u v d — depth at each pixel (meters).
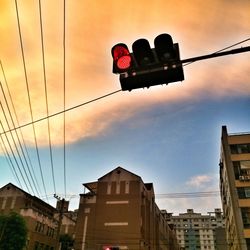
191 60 3.94
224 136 39.03
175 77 3.94
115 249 29.50
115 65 4.06
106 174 42.09
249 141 37.94
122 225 36.84
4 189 43.31
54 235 45.53
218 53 3.95
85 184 43.28
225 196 46.00
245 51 3.95
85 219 38.69
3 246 28.81
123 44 4.04
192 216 117.12
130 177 40.78
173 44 3.95
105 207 38.91
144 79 4.01
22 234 30.14
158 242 47.09
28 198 42.94
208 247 109.69
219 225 112.88
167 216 78.94
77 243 37.00
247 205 33.88
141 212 38.81
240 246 31.83
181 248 98.56
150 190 46.72
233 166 36.69
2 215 31.20
